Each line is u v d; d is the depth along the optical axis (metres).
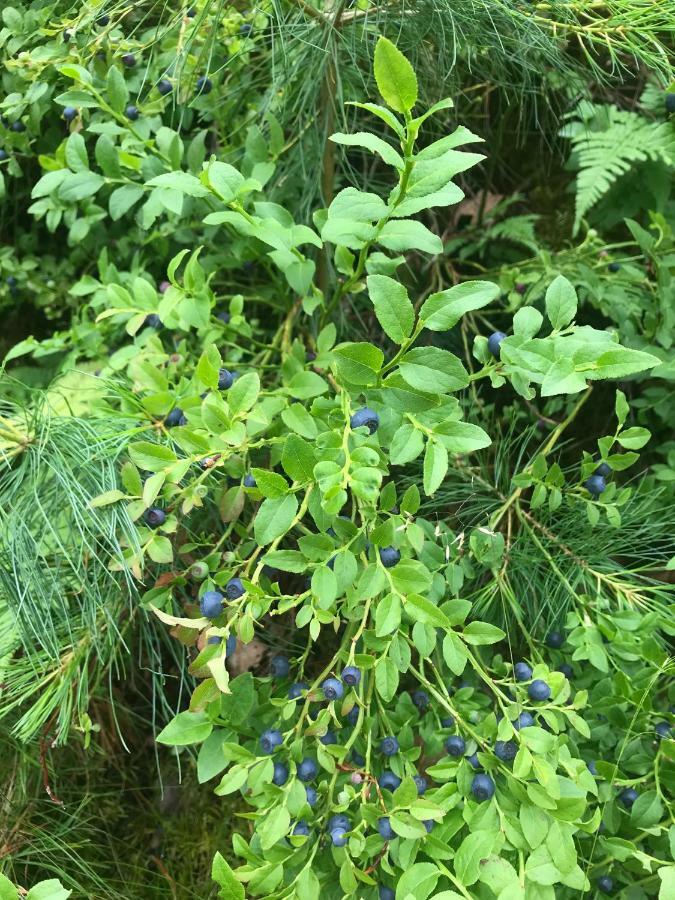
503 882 1.09
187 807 1.87
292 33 1.60
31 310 2.40
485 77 1.93
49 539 1.45
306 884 1.14
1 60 1.81
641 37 1.70
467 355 1.84
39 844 1.65
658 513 1.75
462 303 1.03
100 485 1.35
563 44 1.77
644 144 2.02
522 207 2.43
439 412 1.14
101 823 1.81
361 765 1.32
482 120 2.27
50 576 1.37
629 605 1.48
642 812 1.27
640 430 1.47
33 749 1.69
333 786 1.23
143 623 1.51
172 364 1.58
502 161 2.39
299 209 1.84
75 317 1.99
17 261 2.17
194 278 1.48
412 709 1.35
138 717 1.81
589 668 1.54
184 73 1.71
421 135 2.07
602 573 1.61
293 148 1.82
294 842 1.16
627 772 1.41
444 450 1.10
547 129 2.26
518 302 1.94
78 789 1.76
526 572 1.61
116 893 1.66
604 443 1.48
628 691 1.35
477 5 1.55
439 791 1.21
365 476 1.05
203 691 1.14
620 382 2.08
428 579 1.13
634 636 1.43
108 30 1.59
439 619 1.11
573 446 2.01
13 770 1.69
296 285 1.50
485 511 1.67
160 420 1.45
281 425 1.46
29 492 1.36
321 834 1.24
